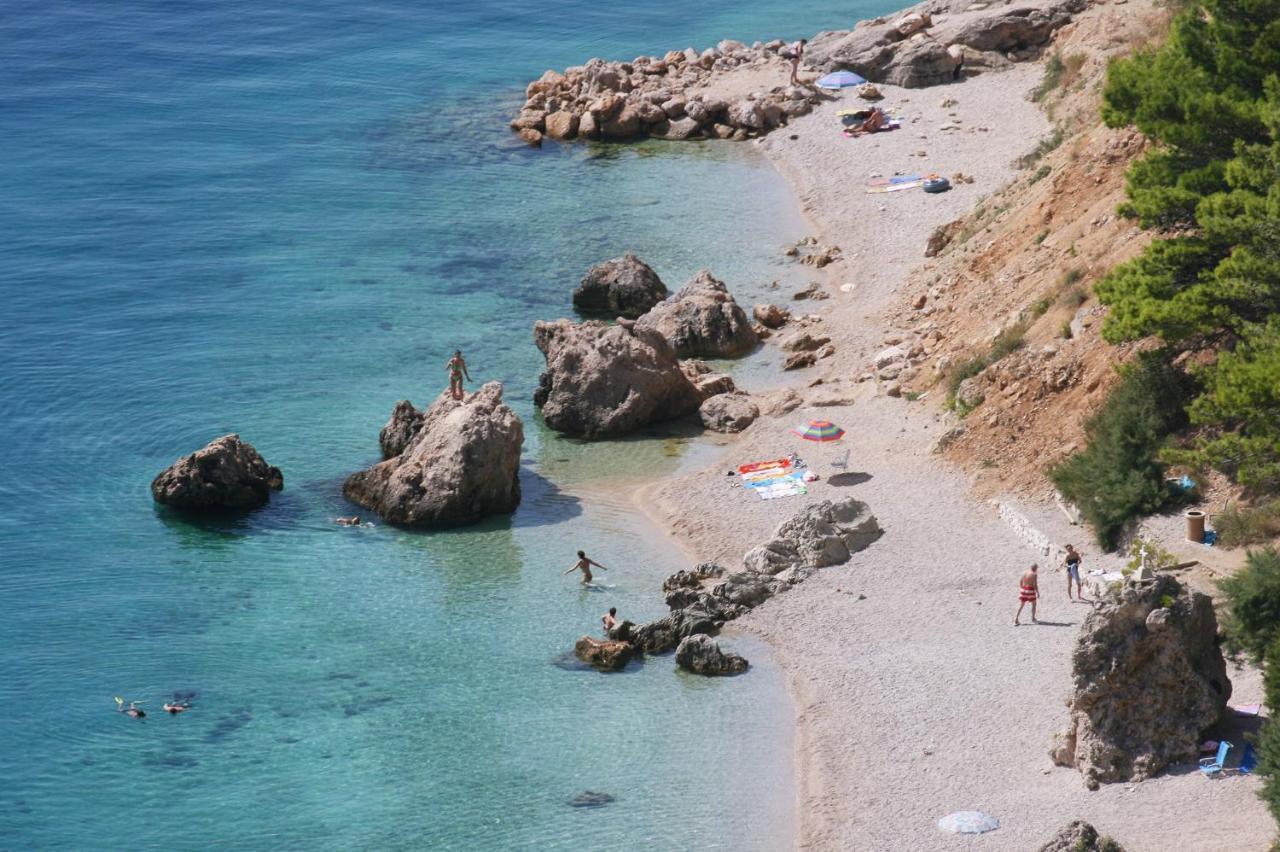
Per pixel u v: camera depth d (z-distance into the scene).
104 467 66.62
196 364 77.00
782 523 59.00
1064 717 44.22
